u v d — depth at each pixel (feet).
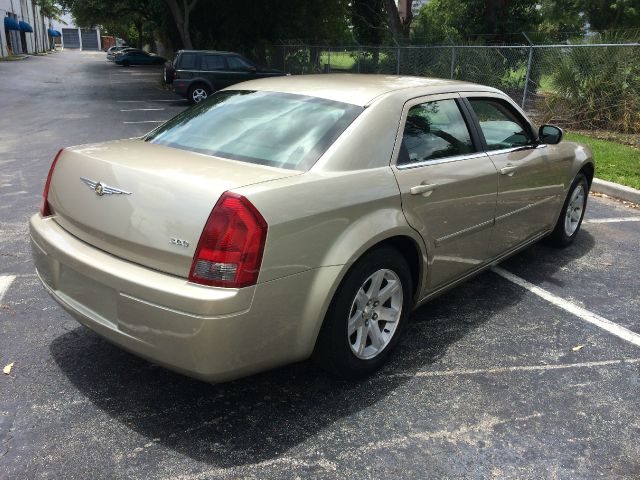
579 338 12.26
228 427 8.95
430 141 11.32
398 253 10.32
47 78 98.94
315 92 11.04
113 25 194.90
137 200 8.41
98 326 8.85
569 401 9.93
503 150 13.43
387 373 10.64
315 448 8.51
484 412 9.53
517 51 48.78
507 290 14.78
